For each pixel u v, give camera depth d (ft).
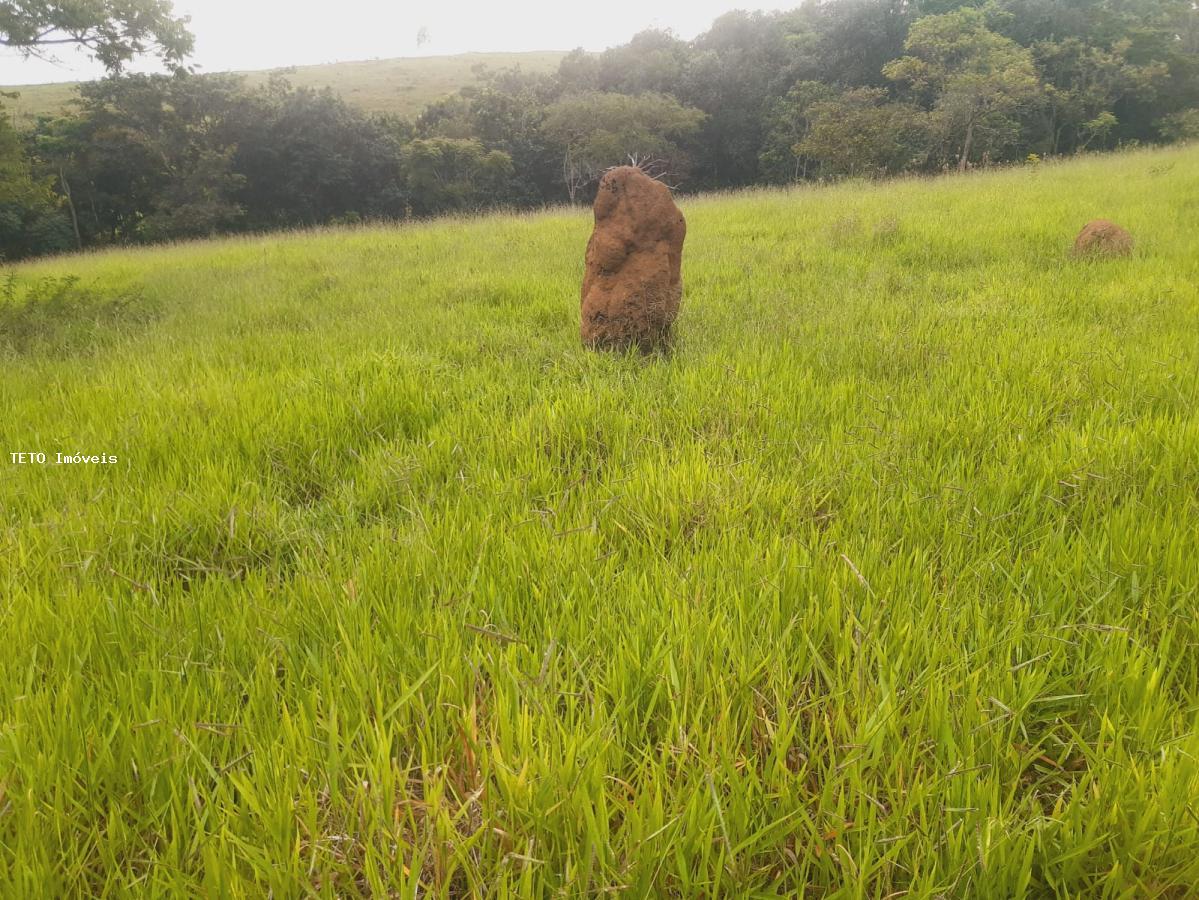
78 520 9.32
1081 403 12.91
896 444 11.26
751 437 12.08
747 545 8.32
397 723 5.73
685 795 5.07
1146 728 5.57
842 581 7.48
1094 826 4.74
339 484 11.43
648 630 6.75
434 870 4.62
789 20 152.56
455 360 17.95
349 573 8.14
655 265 16.71
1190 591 7.14
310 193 113.29
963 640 6.78
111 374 16.85
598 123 120.98
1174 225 32.42
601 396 13.83
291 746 5.36
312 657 6.45
